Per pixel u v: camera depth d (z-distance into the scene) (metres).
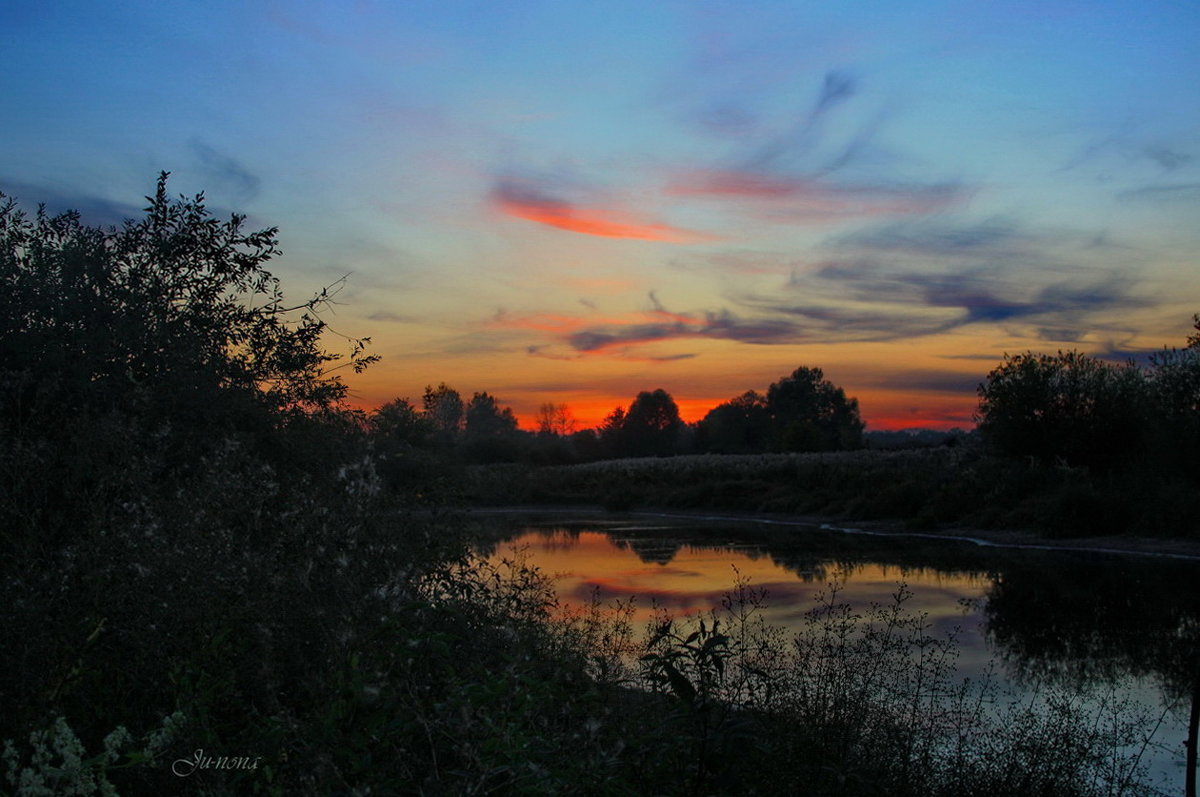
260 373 6.70
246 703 3.67
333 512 4.30
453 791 2.77
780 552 23.14
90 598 3.76
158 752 3.12
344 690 3.08
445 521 5.73
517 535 28.14
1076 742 6.29
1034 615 13.14
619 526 33.25
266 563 4.04
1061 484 27.45
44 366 5.48
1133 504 24.16
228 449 4.69
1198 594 15.24
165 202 6.69
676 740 3.76
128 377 5.50
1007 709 7.61
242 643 3.75
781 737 4.89
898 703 6.65
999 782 5.62
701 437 102.94
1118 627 12.20
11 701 3.37
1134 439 28.25
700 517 38.03
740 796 4.14
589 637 7.03
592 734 3.13
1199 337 24.45
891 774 5.26
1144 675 9.30
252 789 3.25
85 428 4.72
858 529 30.56
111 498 4.80
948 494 29.97
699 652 4.01
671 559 21.33
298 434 6.31
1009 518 26.98
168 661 3.57
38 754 2.80
